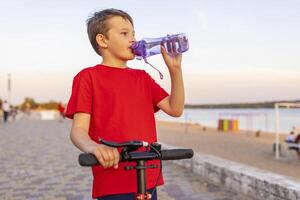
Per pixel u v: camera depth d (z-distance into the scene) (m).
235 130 35.09
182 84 2.23
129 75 2.36
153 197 2.27
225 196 6.20
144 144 1.96
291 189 5.05
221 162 7.36
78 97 2.25
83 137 2.07
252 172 6.24
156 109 2.49
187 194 6.38
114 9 2.36
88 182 7.65
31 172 8.80
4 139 17.27
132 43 2.28
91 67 2.35
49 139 17.36
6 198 6.45
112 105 2.27
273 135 29.03
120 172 2.23
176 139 22.97
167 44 2.14
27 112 54.66
